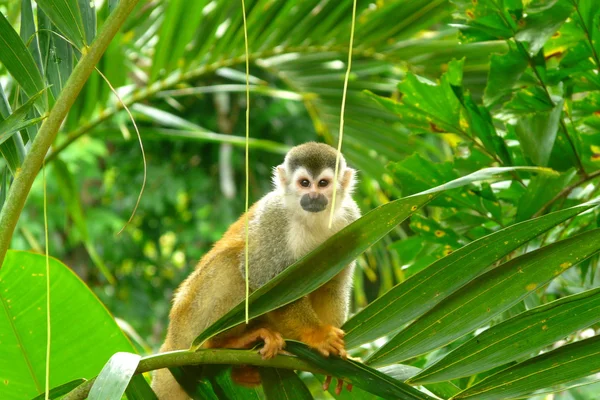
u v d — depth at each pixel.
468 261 3.75
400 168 5.57
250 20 7.76
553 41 5.41
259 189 16.72
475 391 3.70
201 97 16.03
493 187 5.89
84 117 7.75
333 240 3.83
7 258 4.71
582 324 3.63
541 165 5.16
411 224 5.63
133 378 3.90
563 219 3.63
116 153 17.84
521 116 5.47
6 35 3.89
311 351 4.18
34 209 15.91
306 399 4.21
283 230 6.01
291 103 16.22
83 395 3.80
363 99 8.95
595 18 5.08
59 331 4.96
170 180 17.14
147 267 18.73
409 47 8.31
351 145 9.21
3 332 4.89
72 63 4.31
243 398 4.49
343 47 8.30
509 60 5.29
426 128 5.69
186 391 4.46
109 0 4.25
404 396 3.81
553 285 5.68
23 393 5.03
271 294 3.83
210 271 5.94
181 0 7.28
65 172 7.96
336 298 5.77
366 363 3.93
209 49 8.05
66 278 4.87
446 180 5.52
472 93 8.14
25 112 3.81
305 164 6.24
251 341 5.26
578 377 3.60
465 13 5.26
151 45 8.74
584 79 5.47
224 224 16.31
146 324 17.73
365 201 10.57
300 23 8.09
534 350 3.68
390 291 3.85
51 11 3.91
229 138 8.69
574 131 5.36
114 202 17.70
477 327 3.76
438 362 3.78
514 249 3.72
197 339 3.89
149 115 8.33
